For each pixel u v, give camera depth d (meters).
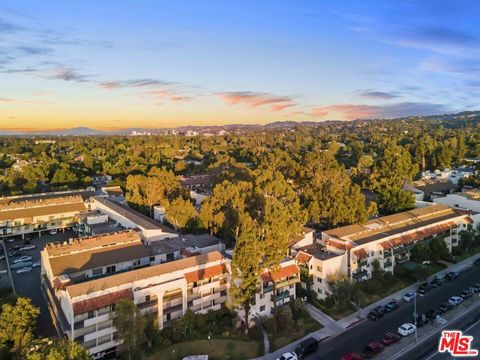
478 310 60.59
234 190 85.56
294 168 119.62
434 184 126.94
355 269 68.06
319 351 50.47
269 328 55.47
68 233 103.75
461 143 196.75
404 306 62.62
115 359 49.84
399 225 81.00
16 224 97.62
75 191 128.12
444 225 83.69
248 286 53.28
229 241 80.56
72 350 38.25
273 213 60.19
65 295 50.59
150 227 77.31
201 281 58.28
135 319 46.59
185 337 52.88
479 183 122.94
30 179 146.12
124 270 63.53
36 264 81.44
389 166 123.00
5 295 62.03
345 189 91.50
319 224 96.19
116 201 112.62
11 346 48.31
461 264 79.88
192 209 88.88
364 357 48.75
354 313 60.59
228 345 51.69
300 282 66.56
